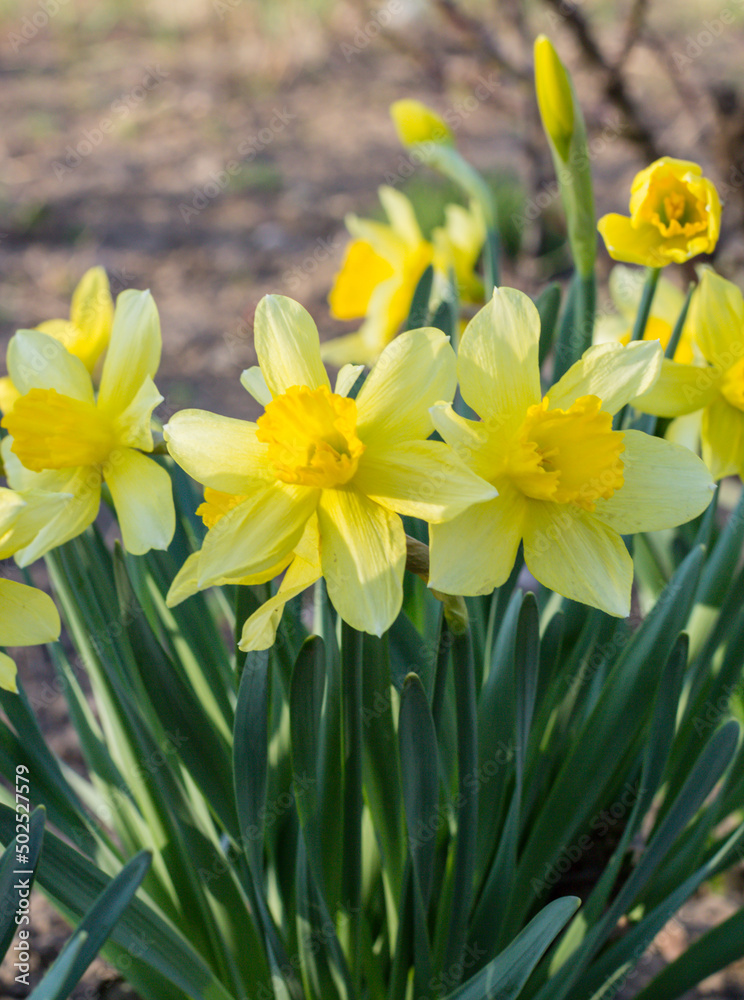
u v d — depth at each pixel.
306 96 3.26
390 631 0.64
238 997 0.66
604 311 0.78
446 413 0.56
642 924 0.64
